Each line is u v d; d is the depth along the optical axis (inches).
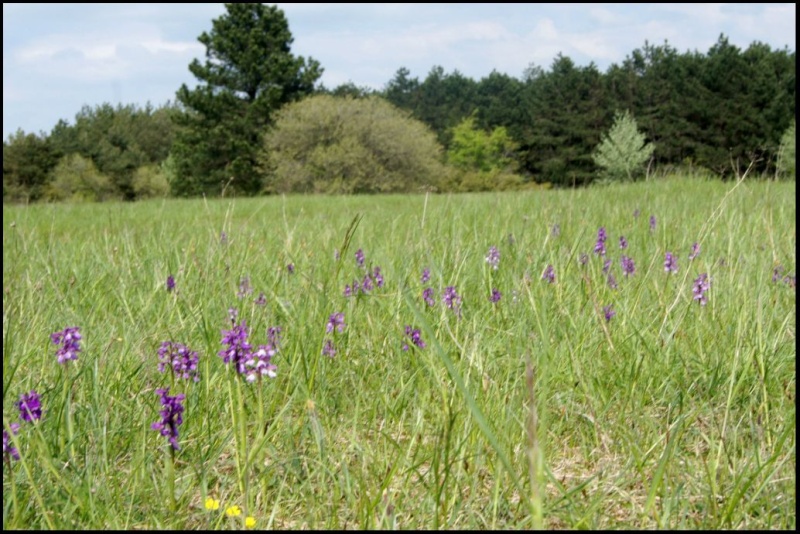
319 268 186.2
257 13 1968.5
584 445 111.8
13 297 172.6
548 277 163.3
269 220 389.7
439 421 108.1
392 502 95.1
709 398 124.0
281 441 112.0
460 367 120.4
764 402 113.2
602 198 401.7
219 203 722.2
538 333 132.8
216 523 91.8
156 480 103.7
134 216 526.6
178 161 1868.8
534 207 341.7
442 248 201.9
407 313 150.5
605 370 130.6
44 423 106.3
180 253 227.0
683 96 1897.1
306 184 1535.4
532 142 2203.5
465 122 2283.5
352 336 146.2
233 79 1899.6
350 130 1546.5
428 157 1637.6
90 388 121.6
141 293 174.7
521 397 112.3
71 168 1766.7
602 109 2106.3
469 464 101.5
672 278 171.2
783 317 146.5
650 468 104.3
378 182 1523.1
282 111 1656.0
